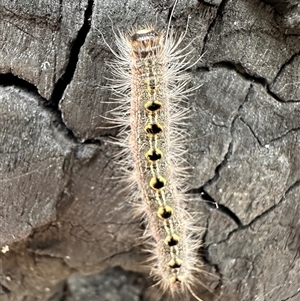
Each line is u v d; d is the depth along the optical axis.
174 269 0.05
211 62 0.05
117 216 0.05
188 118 0.05
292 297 0.05
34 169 0.05
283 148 0.05
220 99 0.05
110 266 0.06
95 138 0.05
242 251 0.05
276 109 0.05
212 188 0.05
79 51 0.05
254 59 0.05
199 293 0.06
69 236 0.05
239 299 0.05
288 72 0.05
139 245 0.05
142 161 0.05
